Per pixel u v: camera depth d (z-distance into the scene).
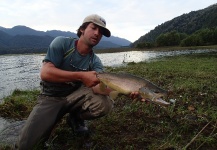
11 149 1.48
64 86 1.50
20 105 2.28
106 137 1.62
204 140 1.56
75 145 1.51
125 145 1.53
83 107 1.55
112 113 2.06
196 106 2.27
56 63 1.45
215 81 3.50
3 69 7.26
